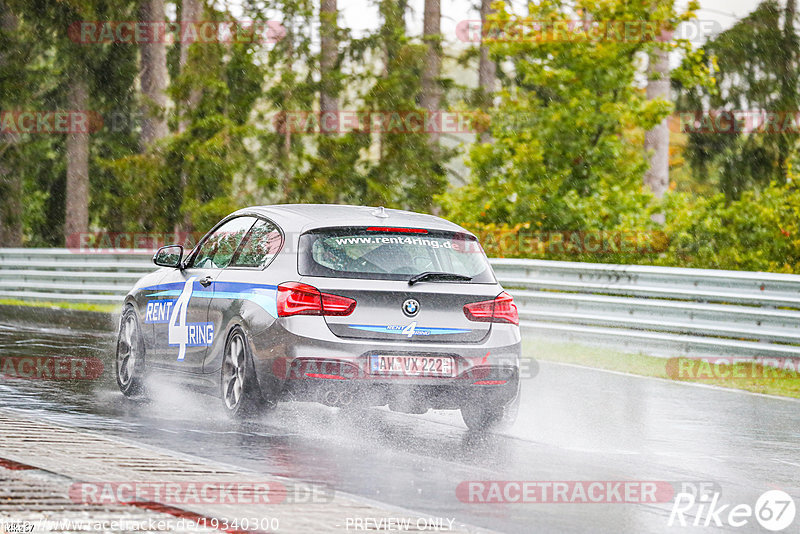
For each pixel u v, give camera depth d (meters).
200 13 77.88
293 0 75.38
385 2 80.00
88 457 15.91
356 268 20.47
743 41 79.81
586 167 54.22
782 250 56.69
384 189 74.94
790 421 25.66
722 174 81.06
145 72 84.00
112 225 87.81
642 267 36.97
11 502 12.57
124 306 25.52
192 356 22.62
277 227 21.56
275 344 20.11
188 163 73.44
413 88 77.25
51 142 87.38
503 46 54.44
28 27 81.81
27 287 51.94
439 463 18.19
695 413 26.20
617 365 34.62
